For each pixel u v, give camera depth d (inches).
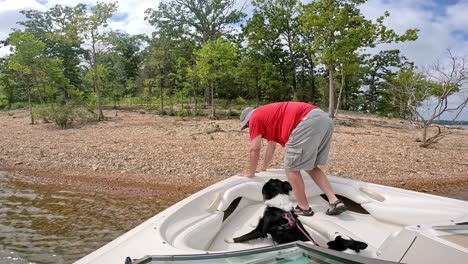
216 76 967.6
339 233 130.0
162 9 1430.9
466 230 101.2
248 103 1449.3
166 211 122.0
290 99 1525.6
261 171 178.5
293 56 1373.0
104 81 1167.0
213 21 1440.7
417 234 98.5
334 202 151.1
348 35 861.8
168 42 1170.0
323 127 145.9
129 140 597.6
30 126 807.1
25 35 899.4
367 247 117.6
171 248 91.6
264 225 131.0
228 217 152.9
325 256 75.3
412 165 454.9
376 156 502.3
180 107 1254.9
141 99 1448.1
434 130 909.8
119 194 323.9
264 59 1280.8
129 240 96.7
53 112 822.5
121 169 407.5
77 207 286.4
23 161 443.2
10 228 237.8
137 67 1895.9
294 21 1291.8
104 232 232.7
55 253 200.5
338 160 464.8
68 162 438.0
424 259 93.0
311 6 904.3
